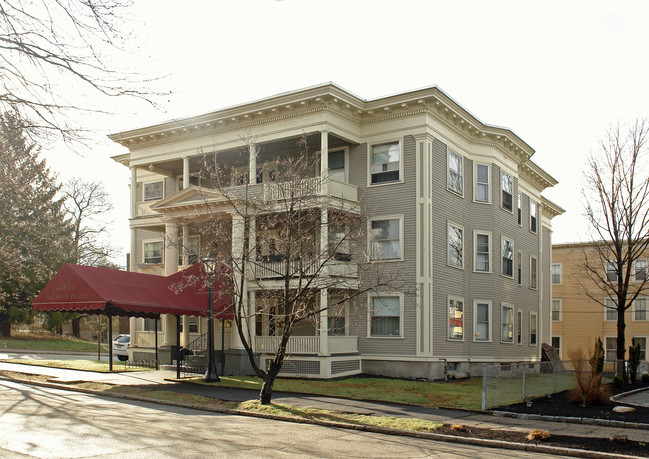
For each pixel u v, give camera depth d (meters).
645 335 46.28
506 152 32.22
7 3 8.81
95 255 60.12
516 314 32.84
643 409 17.42
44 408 15.66
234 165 30.91
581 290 48.81
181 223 26.61
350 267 25.83
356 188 27.34
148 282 24.11
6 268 40.47
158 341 31.12
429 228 25.95
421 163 26.22
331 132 26.03
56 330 57.66
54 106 9.70
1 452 10.06
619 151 27.48
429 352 25.38
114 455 10.14
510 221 32.59
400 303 26.09
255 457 10.35
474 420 15.16
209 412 16.45
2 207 27.00
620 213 27.55
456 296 27.89
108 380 22.50
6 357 36.16
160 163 31.59
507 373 17.78
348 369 25.80
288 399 18.27
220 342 29.52
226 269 24.69
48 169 45.81
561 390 21.14
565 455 11.75
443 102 26.67
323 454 10.89
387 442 12.52
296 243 20.09
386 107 26.72
